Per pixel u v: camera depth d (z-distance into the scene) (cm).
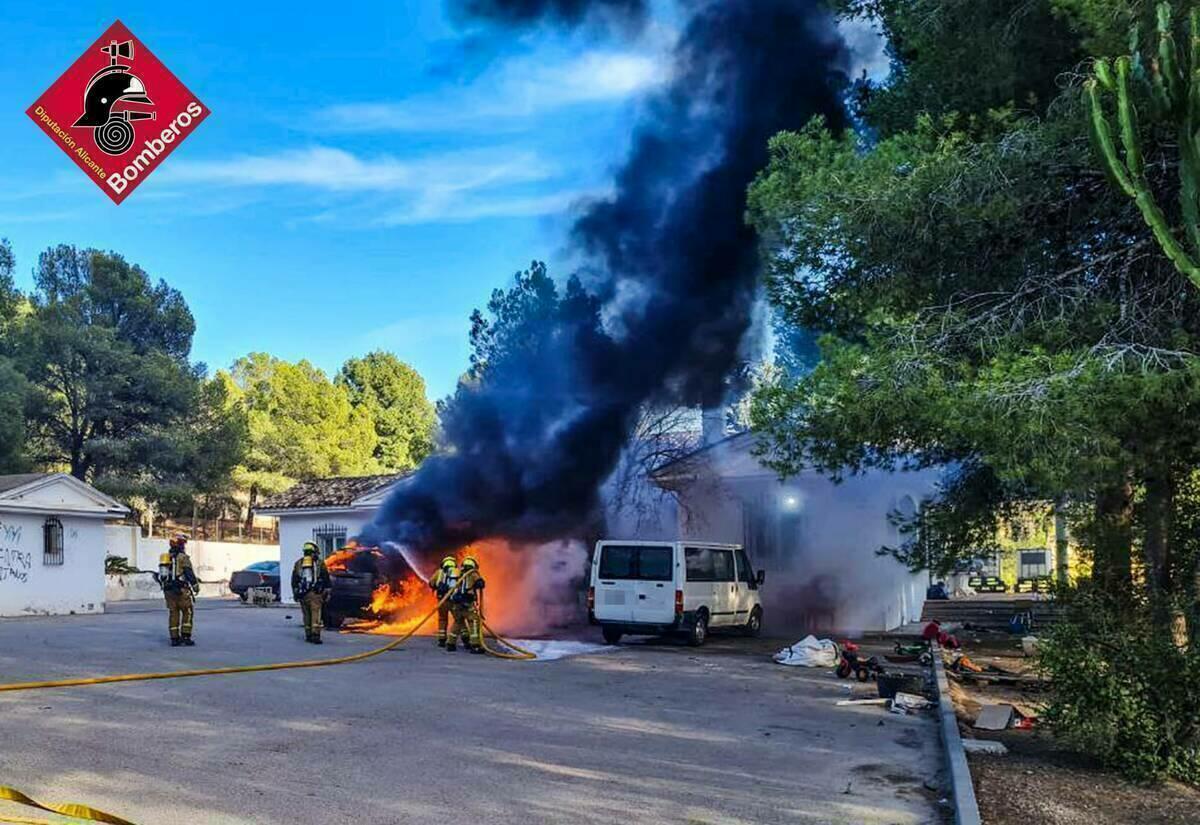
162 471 3981
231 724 880
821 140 961
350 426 5778
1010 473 693
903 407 770
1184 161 627
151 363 3975
